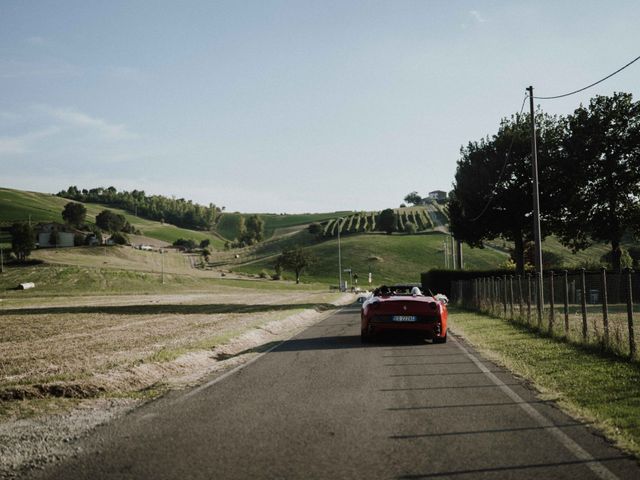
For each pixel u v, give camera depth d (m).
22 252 119.19
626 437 5.72
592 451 5.33
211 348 13.80
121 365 10.87
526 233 45.97
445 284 45.69
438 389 8.45
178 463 5.07
